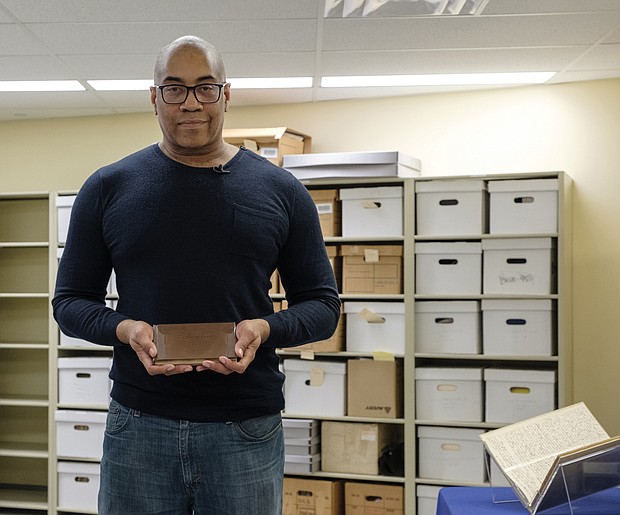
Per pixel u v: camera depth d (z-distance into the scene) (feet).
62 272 5.19
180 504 4.99
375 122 15.21
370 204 13.78
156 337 4.66
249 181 5.17
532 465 5.88
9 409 16.62
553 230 13.07
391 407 13.57
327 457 13.88
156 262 4.94
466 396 13.28
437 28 11.21
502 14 10.65
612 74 13.87
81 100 15.12
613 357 14.14
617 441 5.49
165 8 10.31
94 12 10.44
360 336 13.84
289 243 5.38
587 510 5.50
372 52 12.31
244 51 12.20
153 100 5.07
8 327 16.53
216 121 4.98
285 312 5.05
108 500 4.99
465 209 13.41
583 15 10.72
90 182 5.19
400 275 13.73
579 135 14.37
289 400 14.03
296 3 10.18
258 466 4.97
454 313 13.43
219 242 4.98
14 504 15.43
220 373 4.83
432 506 13.32
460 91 14.87
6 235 16.60
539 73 13.66
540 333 13.05
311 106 15.47
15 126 16.62
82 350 15.64
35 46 11.84
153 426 4.89
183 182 5.02
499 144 14.70
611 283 14.19
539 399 13.00
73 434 14.93
